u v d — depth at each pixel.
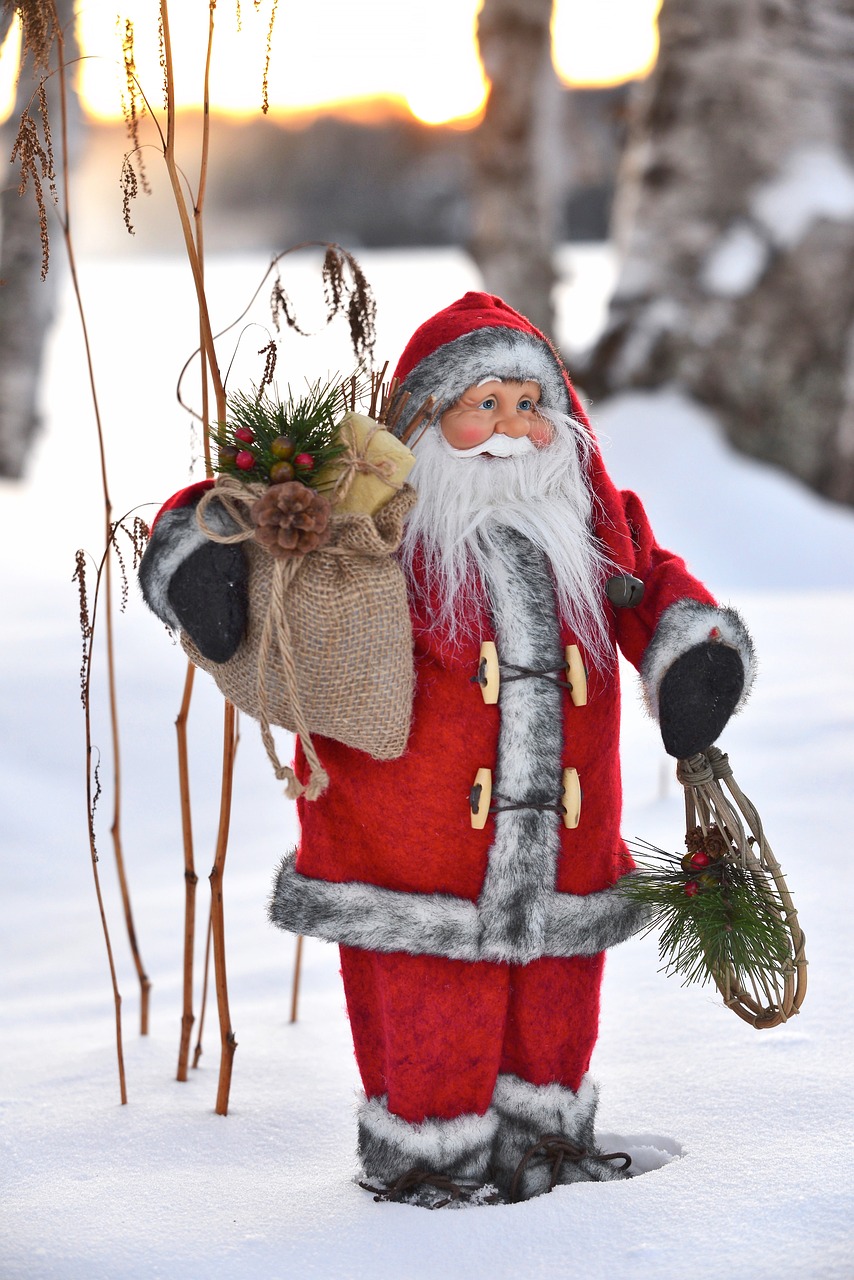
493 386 2.03
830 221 6.83
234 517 1.90
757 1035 2.39
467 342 2.03
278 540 1.80
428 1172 2.00
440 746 1.96
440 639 1.98
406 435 2.02
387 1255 1.80
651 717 2.06
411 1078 2.00
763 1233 1.75
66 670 4.88
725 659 1.98
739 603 5.69
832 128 7.01
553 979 2.06
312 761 1.84
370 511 1.90
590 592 2.06
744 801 2.04
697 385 7.00
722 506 6.60
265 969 3.11
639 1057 2.38
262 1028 2.74
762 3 6.94
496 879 1.96
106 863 3.96
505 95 8.15
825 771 3.62
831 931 2.72
